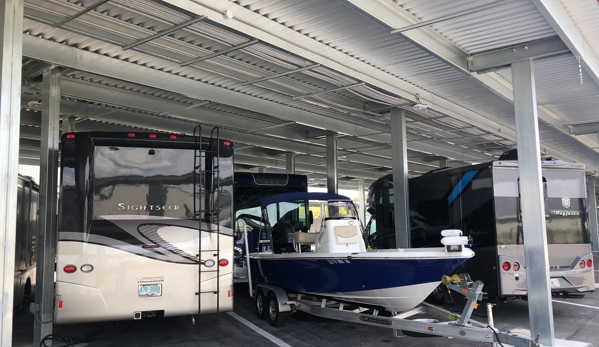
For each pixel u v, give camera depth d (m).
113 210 6.16
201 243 6.43
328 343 6.63
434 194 9.67
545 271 6.55
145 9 5.68
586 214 8.56
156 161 6.43
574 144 14.88
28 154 15.42
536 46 6.87
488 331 5.27
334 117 11.30
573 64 7.61
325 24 6.25
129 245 6.12
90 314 5.89
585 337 6.88
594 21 6.21
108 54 7.11
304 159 18.83
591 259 8.44
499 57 7.18
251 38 6.20
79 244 5.96
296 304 7.70
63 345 6.66
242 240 11.75
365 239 7.89
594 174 21.33
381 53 7.21
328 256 6.76
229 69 7.77
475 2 5.67
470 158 17.86
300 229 8.79
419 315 6.92
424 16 6.08
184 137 6.58
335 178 13.11
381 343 6.60
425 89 9.08
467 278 5.61
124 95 9.23
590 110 10.61
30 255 10.22
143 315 6.09
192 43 6.86
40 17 5.69
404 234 9.93
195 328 7.64
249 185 12.16
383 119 11.37
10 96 4.71
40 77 7.71
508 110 10.66
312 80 8.52
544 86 8.81
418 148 15.47
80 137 6.20
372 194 13.09
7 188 4.59
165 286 6.20
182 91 8.31
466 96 9.58
